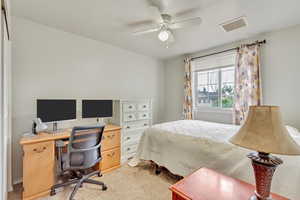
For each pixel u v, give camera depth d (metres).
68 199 1.78
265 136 0.81
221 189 1.05
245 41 2.87
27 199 1.73
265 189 0.87
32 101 2.23
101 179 2.23
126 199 1.79
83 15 2.08
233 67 3.12
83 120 2.77
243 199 0.94
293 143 0.79
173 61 4.23
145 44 3.17
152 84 4.13
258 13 2.00
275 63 2.52
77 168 1.78
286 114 2.41
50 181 1.89
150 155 2.45
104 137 2.44
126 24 2.33
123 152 2.86
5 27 1.34
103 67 3.10
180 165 1.98
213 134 2.02
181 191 1.03
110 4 1.83
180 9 1.90
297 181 1.16
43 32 2.34
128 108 2.96
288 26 2.37
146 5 1.85
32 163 1.76
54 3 1.81
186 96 3.77
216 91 3.40
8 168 1.90
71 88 2.64
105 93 3.13
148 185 2.08
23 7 1.89
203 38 2.83
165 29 2.08
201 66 3.62
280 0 1.73
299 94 2.30
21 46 2.14
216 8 1.89
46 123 2.29
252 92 2.70
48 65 2.38
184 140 2.02
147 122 3.33
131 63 3.64
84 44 2.80
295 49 2.33
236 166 1.49
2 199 1.17
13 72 2.07
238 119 2.90
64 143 1.90
